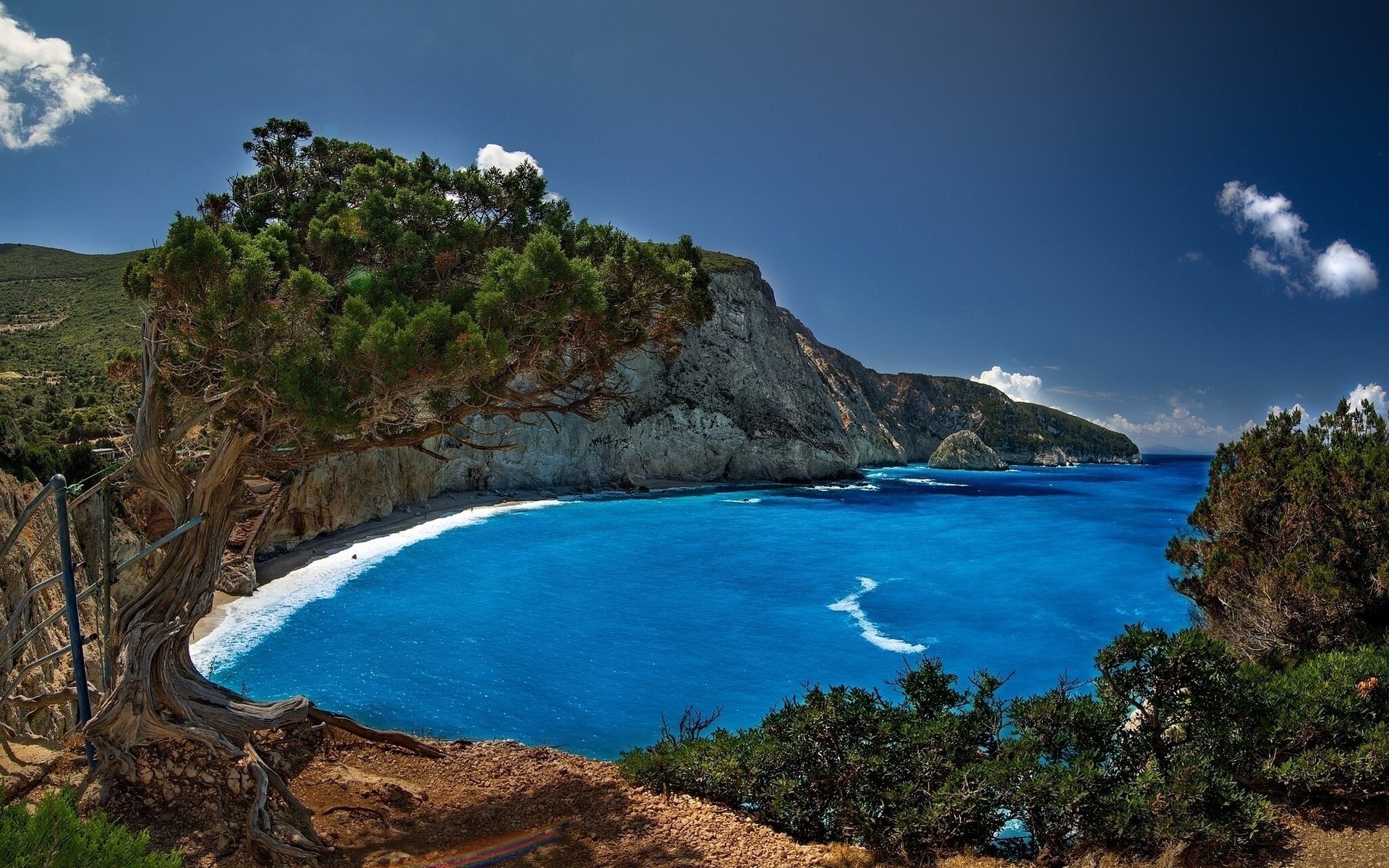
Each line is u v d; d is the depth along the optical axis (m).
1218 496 16.55
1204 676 8.80
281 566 37.84
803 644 29.36
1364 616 13.66
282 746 9.84
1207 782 8.14
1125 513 77.75
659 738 19.91
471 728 19.86
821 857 8.28
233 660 24.09
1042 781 8.36
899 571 44.62
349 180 10.25
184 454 10.22
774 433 94.19
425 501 59.66
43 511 16.44
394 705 21.05
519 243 10.53
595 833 8.49
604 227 11.09
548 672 24.75
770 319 105.25
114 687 8.44
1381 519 13.70
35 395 39.50
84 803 7.75
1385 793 8.49
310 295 7.66
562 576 40.00
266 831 7.54
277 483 10.36
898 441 167.50
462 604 33.00
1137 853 8.05
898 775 9.25
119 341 51.53
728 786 9.89
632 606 34.41
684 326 11.04
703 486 85.81
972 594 38.94
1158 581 42.81
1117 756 9.17
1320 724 9.11
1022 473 157.88
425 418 9.88
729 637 29.97
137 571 22.12
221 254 7.29
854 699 10.12
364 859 7.71
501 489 70.69
